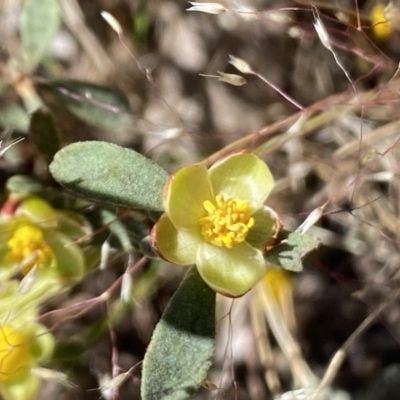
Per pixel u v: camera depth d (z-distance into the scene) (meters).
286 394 0.15
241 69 0.14
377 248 0.17
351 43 0.17
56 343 0.15
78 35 0.17
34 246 0.14
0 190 0.16
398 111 0.17
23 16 0.16
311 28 0.17
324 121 0.16
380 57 0.16
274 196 0.17
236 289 0.12
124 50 0.18
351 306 0.18
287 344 0.16
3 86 0.16
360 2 0.17
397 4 0.16
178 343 0.13
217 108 0.18
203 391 0.17
